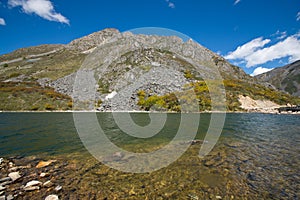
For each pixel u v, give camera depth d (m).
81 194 6.05
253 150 11.11
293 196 6.02
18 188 6.30
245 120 26.56
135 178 7.27
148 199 5.85
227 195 6.05
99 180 7.06
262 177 7.40
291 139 14.23
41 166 8.38
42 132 16.81
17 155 10.09
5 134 15.94
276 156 9.99
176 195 6.07
